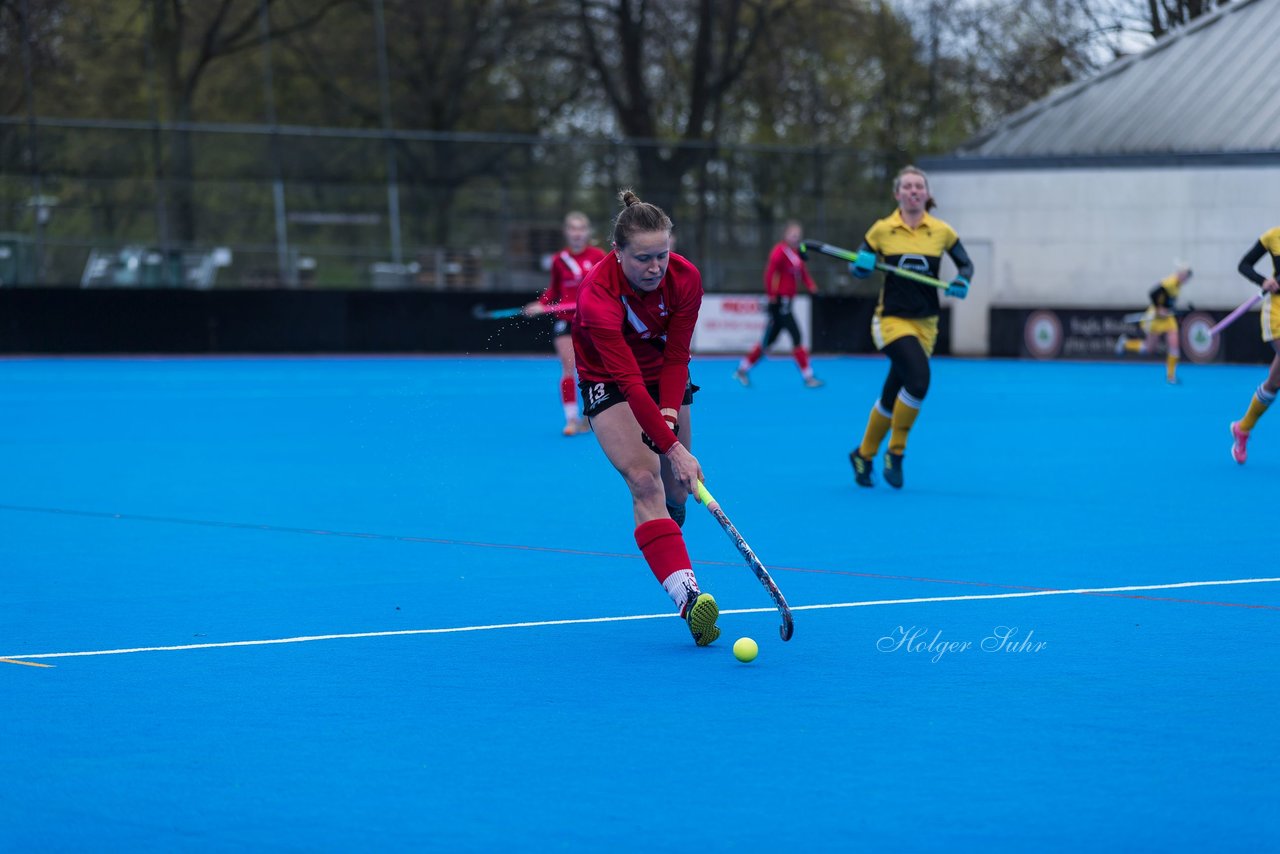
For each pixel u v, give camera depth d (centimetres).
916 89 15038
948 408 6297
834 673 1862
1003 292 10750
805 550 2823
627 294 2020
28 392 7319
